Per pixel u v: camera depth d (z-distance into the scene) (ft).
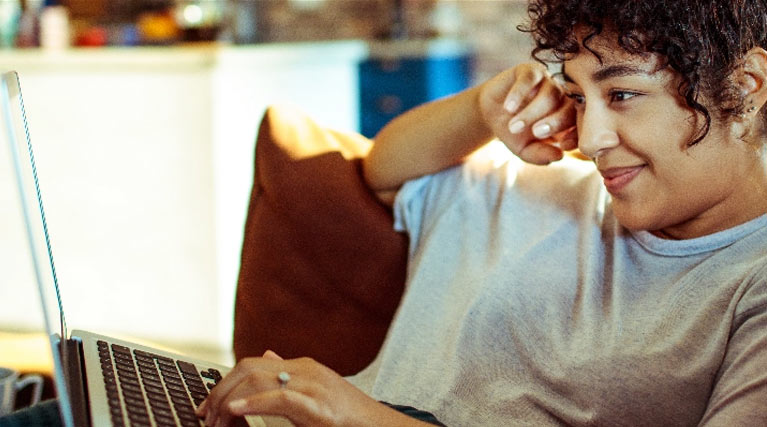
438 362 4.13
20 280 11.12
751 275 3.42
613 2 3.37
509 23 15.61
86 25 14.25
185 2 14.32
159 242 10.71
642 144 3.52
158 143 10.49
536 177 4.42
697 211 3.65
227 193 10.52
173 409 3.13
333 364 4.67
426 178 4.65
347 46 13.71
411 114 4.63
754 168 3.59
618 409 3.56
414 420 3.09
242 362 3.14
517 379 3.92
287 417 2.96
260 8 16.43
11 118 2.74
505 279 4.07
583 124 3.60
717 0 3.36
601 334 3.72
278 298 4.70
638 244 3.86
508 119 4.25
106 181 10.76
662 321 3.59
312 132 4.88
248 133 10.94
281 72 11.56
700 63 3.36
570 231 4.14
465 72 15.44
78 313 11.14
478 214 4.43
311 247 4.66
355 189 4.66
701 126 3.44
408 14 16.03
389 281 4.66
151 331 10.94
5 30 11.87
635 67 3.43
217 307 10.61
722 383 3.24
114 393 3.11
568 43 3.54
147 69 10.36
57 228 11.05
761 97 3.50
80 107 10.68
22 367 5.24
